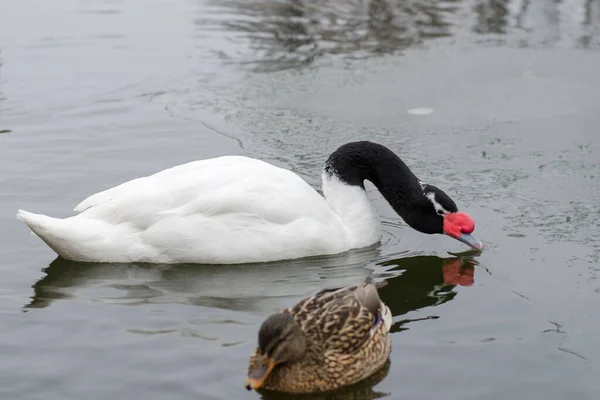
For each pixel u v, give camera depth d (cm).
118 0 2177
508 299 987
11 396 787
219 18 2058
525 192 1291
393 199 1144
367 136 1505
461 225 1115
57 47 1862
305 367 793
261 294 988
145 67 1773
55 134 1465
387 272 1055
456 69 1789
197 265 1059
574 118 1576
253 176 1078
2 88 1652
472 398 794
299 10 2119
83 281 1016
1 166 1335
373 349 830
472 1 2175
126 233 1049
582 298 987
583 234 1153
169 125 1517
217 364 834
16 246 1102
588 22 2034
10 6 2100
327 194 1146
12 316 930
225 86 1694
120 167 1341
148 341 879
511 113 1602
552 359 860
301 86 1705
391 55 1858
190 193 1053
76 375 820
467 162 1405
